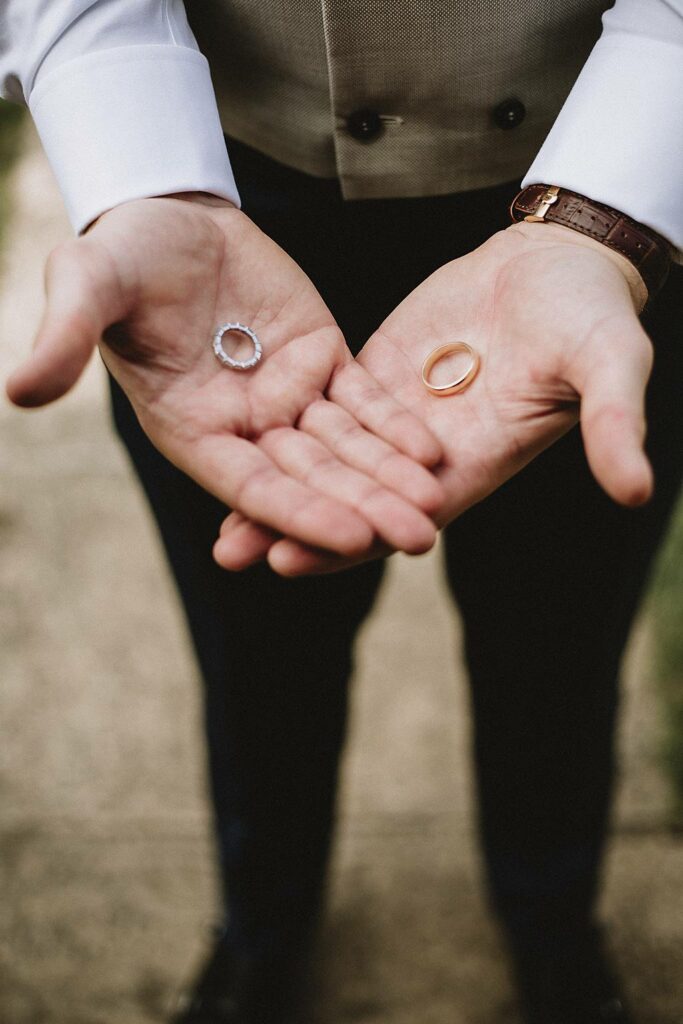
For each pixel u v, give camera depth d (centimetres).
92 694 111
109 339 60
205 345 62
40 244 158
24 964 96
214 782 87
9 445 134
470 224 71
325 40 64
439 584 120
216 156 64
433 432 63
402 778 105
